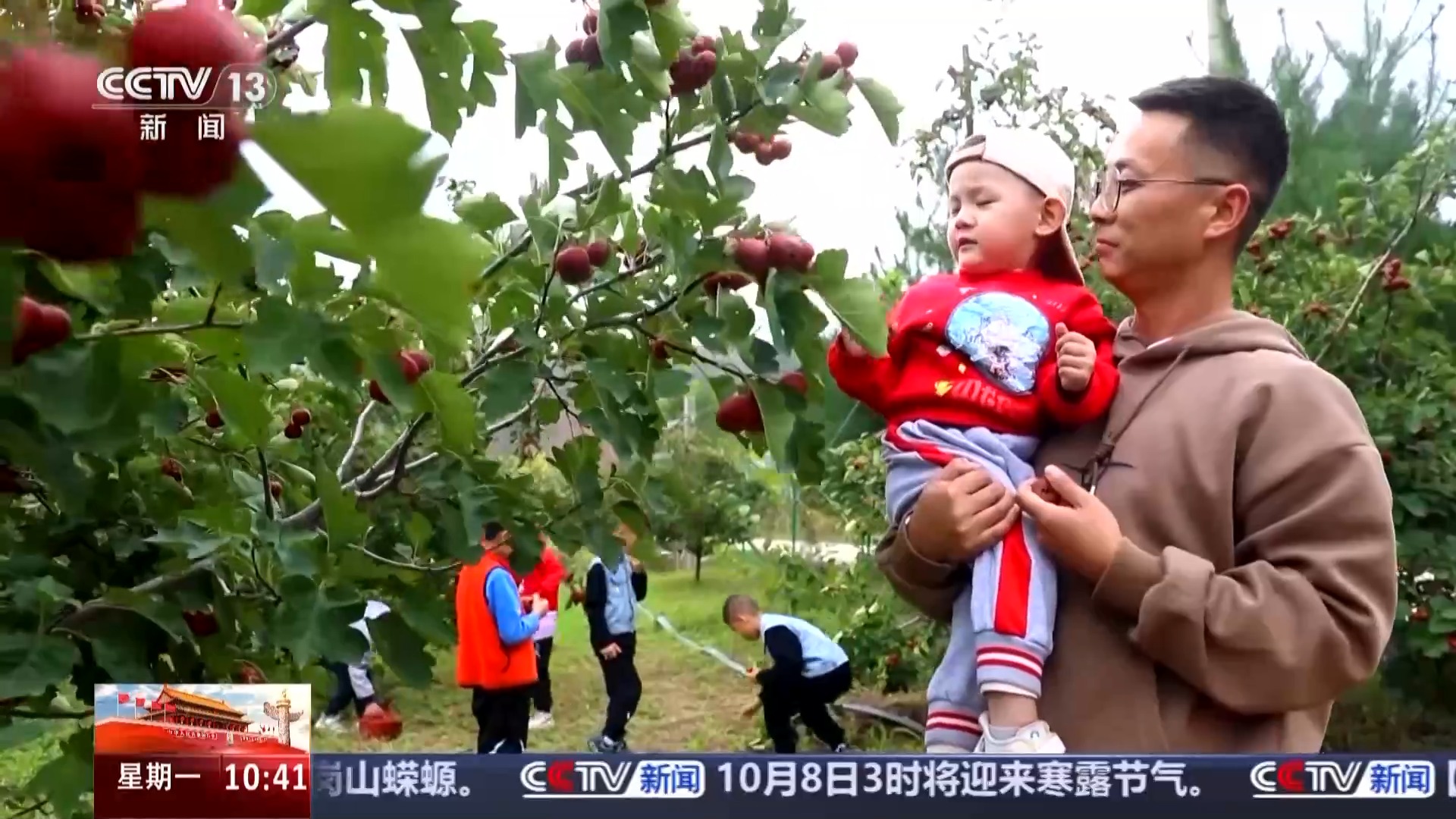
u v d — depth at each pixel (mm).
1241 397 1146
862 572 3426
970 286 1303
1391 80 2664
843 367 1345
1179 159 1202
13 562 1110
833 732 2053
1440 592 2740
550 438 1756
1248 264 3047
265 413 1086
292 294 872
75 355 843
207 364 1251
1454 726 2533
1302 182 2932
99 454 1031
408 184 394
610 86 1062
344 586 1204
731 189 1248
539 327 1442
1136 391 1223
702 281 1331
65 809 1134
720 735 2115
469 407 1041
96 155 432
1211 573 1081
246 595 1237
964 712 1229
